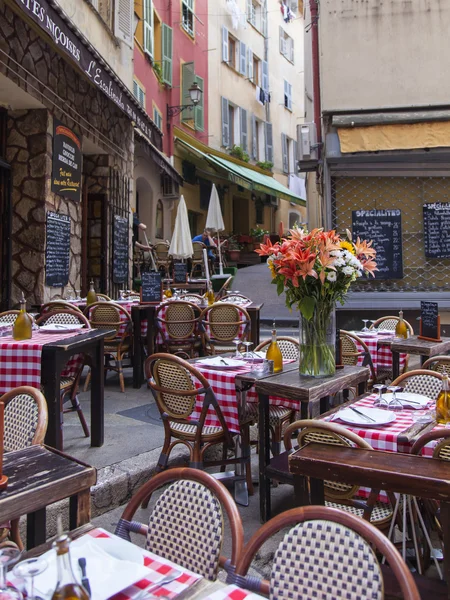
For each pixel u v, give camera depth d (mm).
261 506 3039
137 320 5652
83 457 3537
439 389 3305
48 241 7062
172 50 15203
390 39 7867
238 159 19125
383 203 7941
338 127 7719
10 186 6965
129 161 10562
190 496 1580
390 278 7863
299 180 24406
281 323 9836
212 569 1452
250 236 19578
